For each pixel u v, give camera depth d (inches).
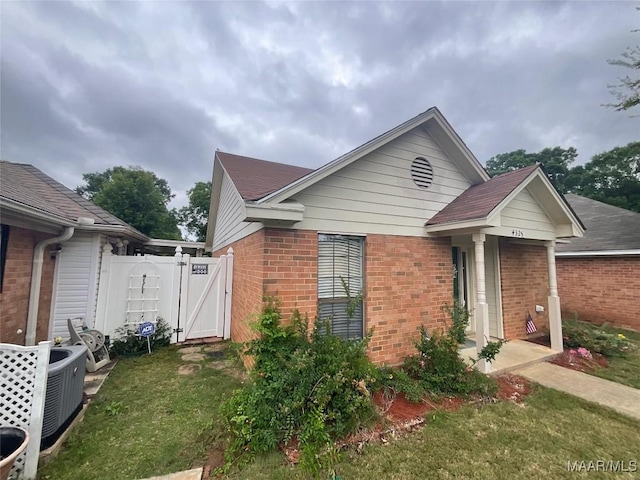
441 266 233.5
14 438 102.1
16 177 258.8
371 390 151.5
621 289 367.2
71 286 245.4
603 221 458.6
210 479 102.9
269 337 151.3
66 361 131.6
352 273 201.2
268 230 172.1
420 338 201.5
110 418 142.2
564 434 133.0
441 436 128.9
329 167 180.9
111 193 808.3
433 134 237.5
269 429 118.2
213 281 298.5
